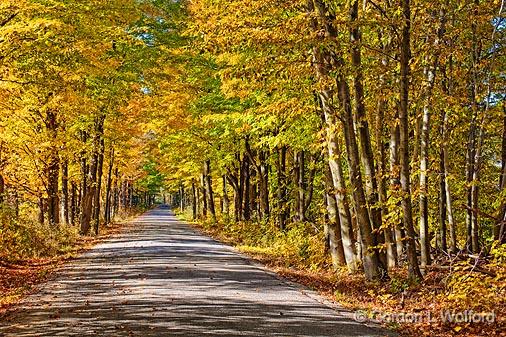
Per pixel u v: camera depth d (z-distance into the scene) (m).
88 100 24.80
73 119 26.97
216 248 25.53
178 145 38.09
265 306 11.30
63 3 17.86
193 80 29.64
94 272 16.22
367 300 12.41
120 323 9.42
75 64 18.77
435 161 17.80
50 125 25.58
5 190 32.44
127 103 31.20
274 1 15.62
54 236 24.23
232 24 15.61
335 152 16.62
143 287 13.34
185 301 11.55
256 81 16.02
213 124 29.84
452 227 18.44
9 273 15.80
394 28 13.09
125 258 20.11
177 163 47.75
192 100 29.89
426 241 15.00
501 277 11.15
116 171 50.94
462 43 17.00
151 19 28.16
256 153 35.59
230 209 56.34
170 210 111.00
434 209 21.81
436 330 9.35
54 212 28.17
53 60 17.58
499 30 17.88
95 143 31.23
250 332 8.96
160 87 29.73
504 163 17.98
